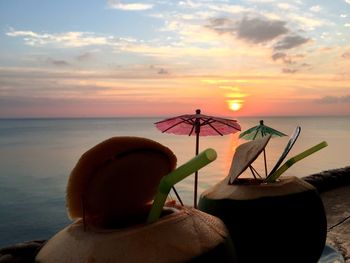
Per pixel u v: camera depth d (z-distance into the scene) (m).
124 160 1.33
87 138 176.12
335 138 149.88
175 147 106.69
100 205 1.37
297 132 2.11
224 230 1.41
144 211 1.47
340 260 2.13
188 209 1.46
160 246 1.22
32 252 1.75
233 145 112.69
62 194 48.34
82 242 1.23
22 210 41.03
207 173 57.16
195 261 1.22
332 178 5.25
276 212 1.92
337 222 3.78
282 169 2.10
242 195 1.97
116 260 1.17
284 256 1.93
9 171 69.19
